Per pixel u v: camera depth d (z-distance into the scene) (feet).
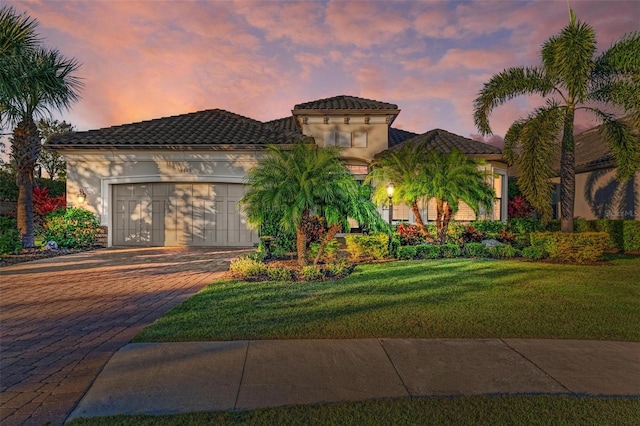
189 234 52.85
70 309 20.67
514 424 9.75
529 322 18.04
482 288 25.05
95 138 52.16
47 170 122.21
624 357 14.20
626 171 43.34
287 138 53.16
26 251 43.34
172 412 10.25
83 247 49.49
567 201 42.78
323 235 34.86
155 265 36.09
